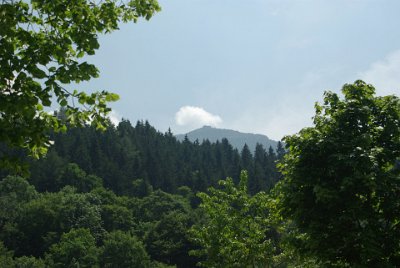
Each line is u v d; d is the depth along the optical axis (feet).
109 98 26.11
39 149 25.09
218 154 564.30
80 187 376.27
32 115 21.54
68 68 23.54
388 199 35.65
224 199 72.54
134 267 240.32
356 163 34.30
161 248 273.95
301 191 38.60
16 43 25.07
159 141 579.07
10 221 292.40
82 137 462.19
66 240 255.09
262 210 69.77
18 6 24.27
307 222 38.32
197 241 72.95
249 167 454.40
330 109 41.34
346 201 35.45
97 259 241.35
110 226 314.35
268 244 66.03
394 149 38.14
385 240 35.78
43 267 233.14
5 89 22.11
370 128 38.83
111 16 26.84
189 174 466.29
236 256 66.80
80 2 25.14
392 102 39.58
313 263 49.11
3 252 242.78
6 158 22.47
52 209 300.81
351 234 34.06
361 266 33.94
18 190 329.72
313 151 38.58
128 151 503.61
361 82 41.68
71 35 25.48
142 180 424.05
